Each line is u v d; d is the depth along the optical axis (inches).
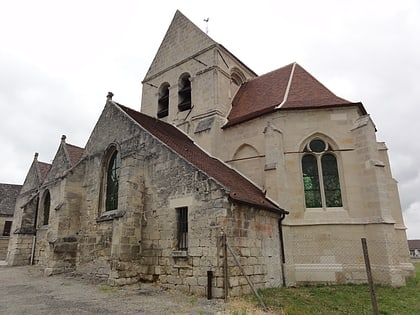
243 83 965.8
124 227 517.7
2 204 1674.5
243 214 470.0
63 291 464.8
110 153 684.1
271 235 533.3
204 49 908.0
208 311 333.7
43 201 1001.5
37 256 944.9
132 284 503.2
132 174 551.8
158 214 525.3
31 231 983.0
